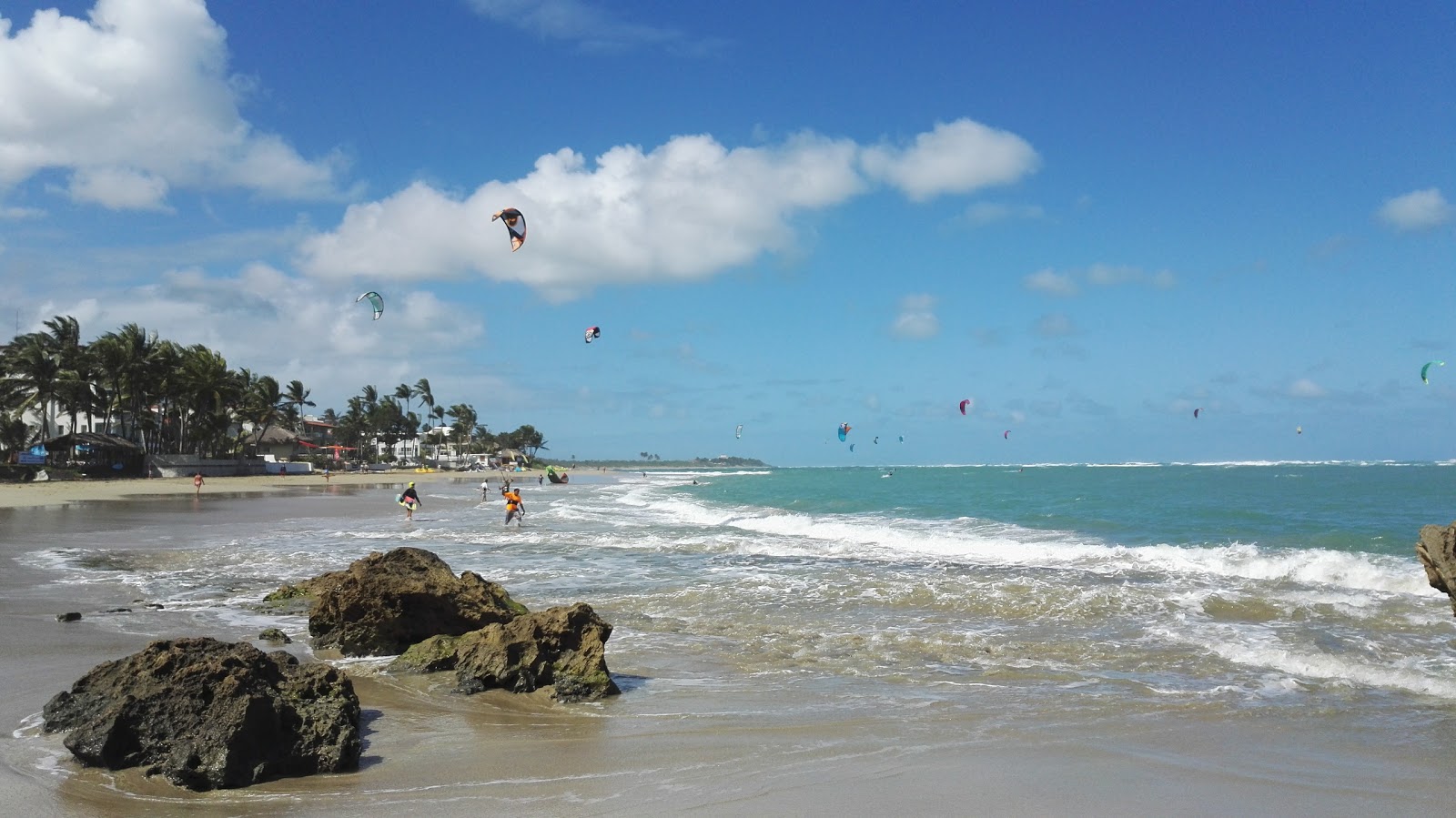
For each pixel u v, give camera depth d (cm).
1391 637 1191
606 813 615
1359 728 817
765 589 1689
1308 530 2561
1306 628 1255
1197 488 5519
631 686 1009
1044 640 1223
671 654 1171
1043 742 778
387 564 1218
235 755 672
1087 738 791
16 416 8506
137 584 1755
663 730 829
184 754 665
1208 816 610
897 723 842
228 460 9975
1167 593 1521
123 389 8788
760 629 1334
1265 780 682
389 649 1185
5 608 1471
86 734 682
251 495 5900
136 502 4822
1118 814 613
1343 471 10006
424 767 724
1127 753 747
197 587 1725
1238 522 2895
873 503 4591
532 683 974
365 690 988
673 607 1534
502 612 1198
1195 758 736
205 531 3080
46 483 7044
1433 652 1105
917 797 646
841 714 875
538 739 805
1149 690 960
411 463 17912
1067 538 2592
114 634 1241
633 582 1820
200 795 649
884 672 1059
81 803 625
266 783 680
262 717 697
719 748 769
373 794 657
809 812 616
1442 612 1334
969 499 4828
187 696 700
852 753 750
